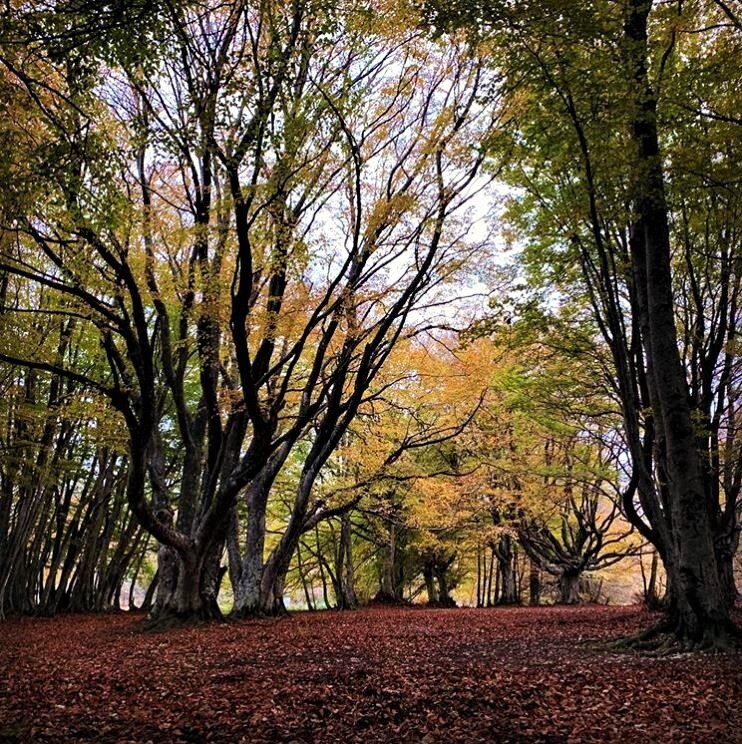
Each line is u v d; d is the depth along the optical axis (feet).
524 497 88.38
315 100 33.24
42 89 31.07
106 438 63.16
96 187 27.07
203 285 42.19
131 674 29.37
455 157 43.80
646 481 38.75
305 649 38.17
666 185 36.14
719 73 32.07
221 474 57.98
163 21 24.50
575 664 30.22
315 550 119.34
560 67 31.45
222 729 20.17
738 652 30.42
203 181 40.86
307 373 64.18
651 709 21.68
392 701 23.02
